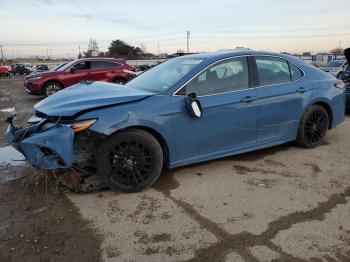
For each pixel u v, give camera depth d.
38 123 3.86
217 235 3.18
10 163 5.10
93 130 3.68
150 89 4.47
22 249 3.01
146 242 3.09
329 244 3.03
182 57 5.21
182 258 2.87
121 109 3.86
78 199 3.90
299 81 5.33
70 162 3.63
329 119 5.82
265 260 2.83
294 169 4.74
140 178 4.05
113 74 14.45
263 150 5.54
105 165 3.89
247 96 4.70
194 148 4.38
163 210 3.64
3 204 3.79
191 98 4.11
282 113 5.10
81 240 3.13
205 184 4.27
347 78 8.27
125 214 3.57
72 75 14.06
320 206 3.70
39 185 4.26
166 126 4.10
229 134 4.62
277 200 3.85
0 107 11.77
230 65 4.69
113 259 2.87
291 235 3.17
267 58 5.06
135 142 3.97
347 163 4.98
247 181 4.35
